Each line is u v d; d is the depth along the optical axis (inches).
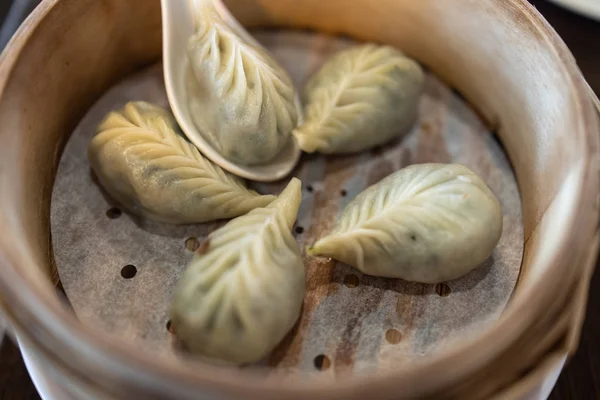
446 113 16.6
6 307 12.6
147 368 11.8
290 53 17.2
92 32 15.4
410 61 16.2
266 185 15.6
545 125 14.6
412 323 14.3
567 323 13.0
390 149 16.2
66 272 14.6
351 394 11.8
